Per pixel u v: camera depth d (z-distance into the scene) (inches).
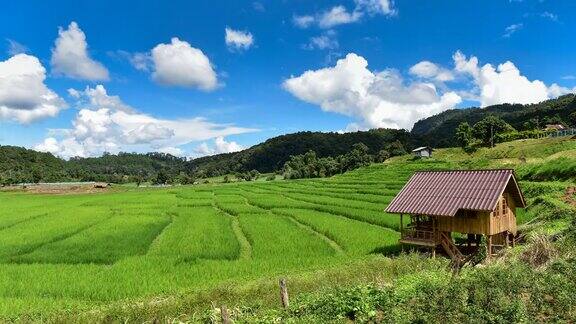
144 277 919.0
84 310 700.0
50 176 6840.6
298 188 3531.0
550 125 5260.8
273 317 579.2
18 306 733.3
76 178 7283.5
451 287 557.9
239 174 7116.1
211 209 2313.0
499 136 4633.4
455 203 1057.5
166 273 959.6
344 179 4047.7
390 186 2967.5
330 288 676.7
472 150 4598.9
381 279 712.4
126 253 1173.7
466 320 481.7
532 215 1363.2
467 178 1123.9
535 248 732.7
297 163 7076.8
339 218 1764.3
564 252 708.7
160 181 6688.0
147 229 1588.3
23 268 1015.0
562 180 1792.6
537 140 3683.6
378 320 535.5
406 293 589.9
